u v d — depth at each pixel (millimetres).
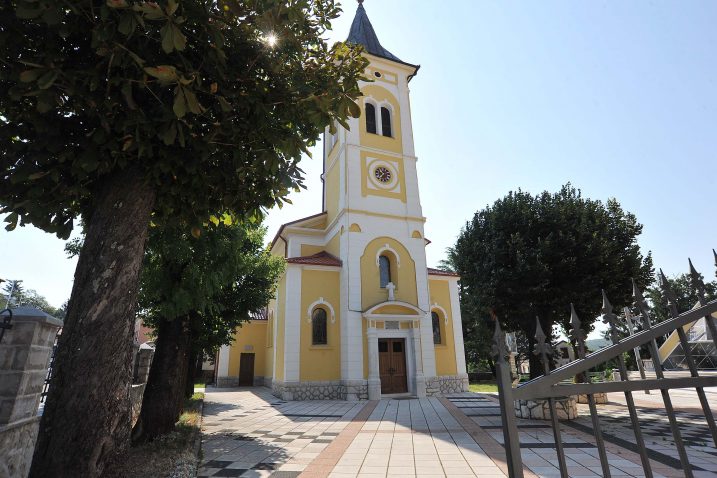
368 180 22547
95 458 4023
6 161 4438
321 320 20438
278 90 5348
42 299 40344
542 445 8352
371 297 20391
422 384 19203
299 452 8492
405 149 24172
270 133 5133
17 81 3941
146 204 4828
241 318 14734
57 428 3920
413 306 20031
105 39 3703
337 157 23906
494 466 7109
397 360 19922
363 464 7434
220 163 5469
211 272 9461
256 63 5121
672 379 2559
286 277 20531
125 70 4043
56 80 3875
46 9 3447
